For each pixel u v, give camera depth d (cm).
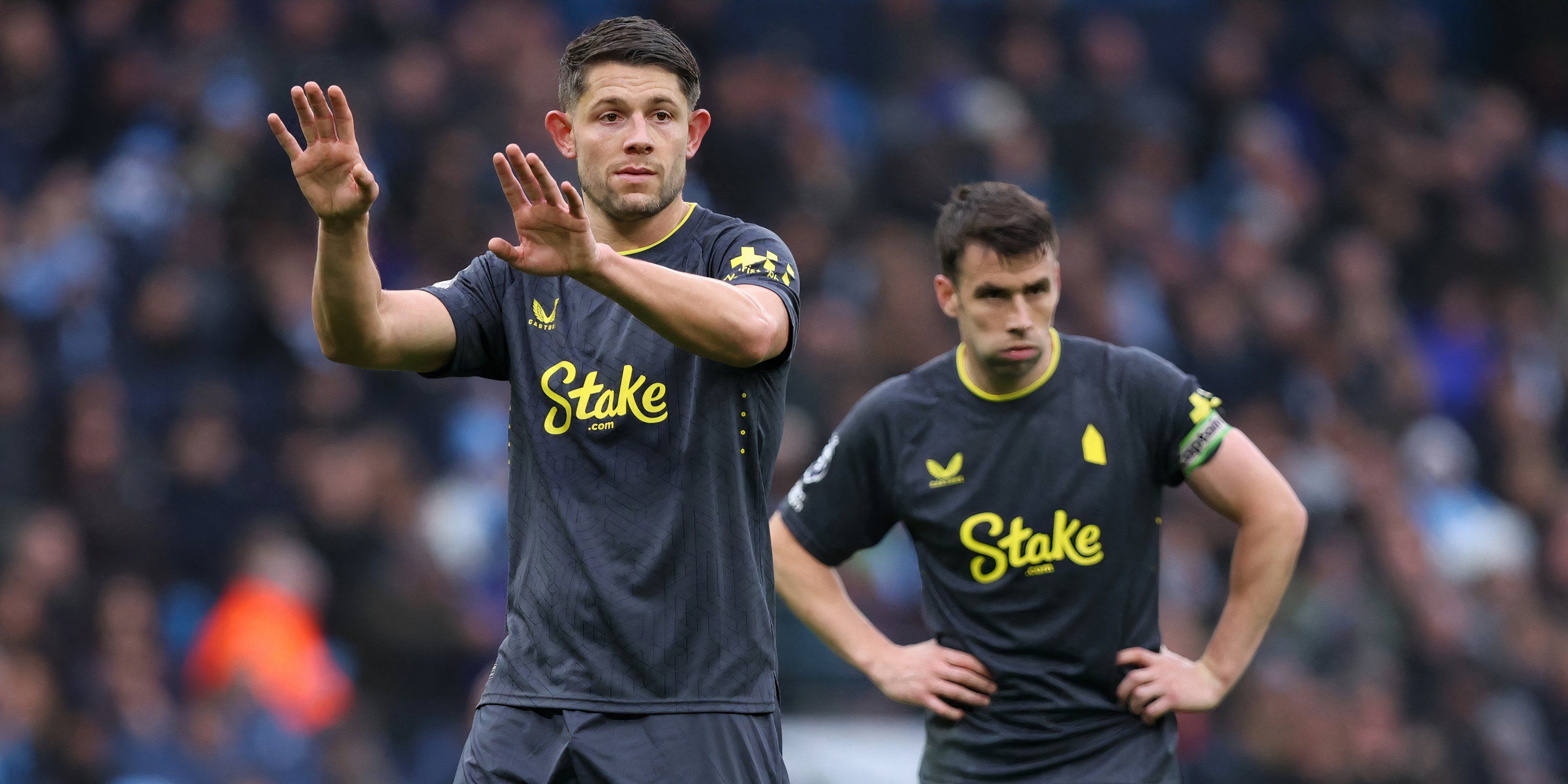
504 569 3155
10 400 3142
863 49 4734
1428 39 5147
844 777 2588
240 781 2722
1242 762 2961
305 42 3922
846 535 1631
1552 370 4494
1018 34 4556
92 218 3503
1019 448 1553
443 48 4025
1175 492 3334
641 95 1173
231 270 3438
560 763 1165
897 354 3581
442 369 1226
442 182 3688
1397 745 3092
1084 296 3738
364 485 3062
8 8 3847
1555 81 5397
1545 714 3481
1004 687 1548
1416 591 3391
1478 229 4672
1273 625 3169
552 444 1201
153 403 3228
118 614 2847
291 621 2862
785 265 1205
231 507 3106
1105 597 1536
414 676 2914
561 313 1222
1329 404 3881
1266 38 4984
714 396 1189
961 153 4081
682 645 1166
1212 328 3916
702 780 1150
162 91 3794
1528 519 4066
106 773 2708
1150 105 4575
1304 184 4606
